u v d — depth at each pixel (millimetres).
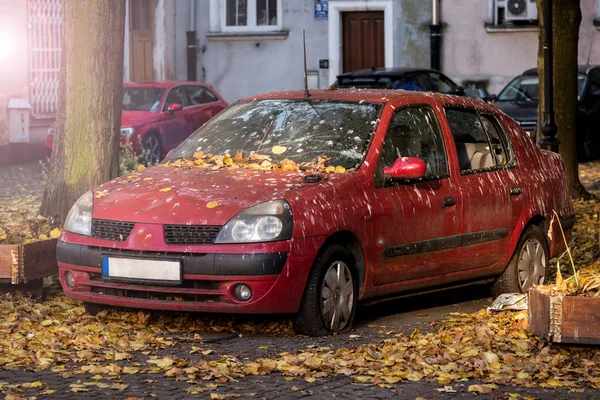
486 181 10188
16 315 8984
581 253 13148
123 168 14766
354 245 8977
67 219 9109
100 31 11422
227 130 10016
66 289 8992
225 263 8320
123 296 8742
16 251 9367
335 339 8688
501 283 10547
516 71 29750
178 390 7039
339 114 9742
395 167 9195
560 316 7797
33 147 25391
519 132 10961
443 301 10688
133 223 8656
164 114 23812
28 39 25250
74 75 11438
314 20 30953
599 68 26672
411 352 8102
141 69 31328
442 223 9648
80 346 8125
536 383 7398
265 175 9062
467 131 10336
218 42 31781
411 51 30375
